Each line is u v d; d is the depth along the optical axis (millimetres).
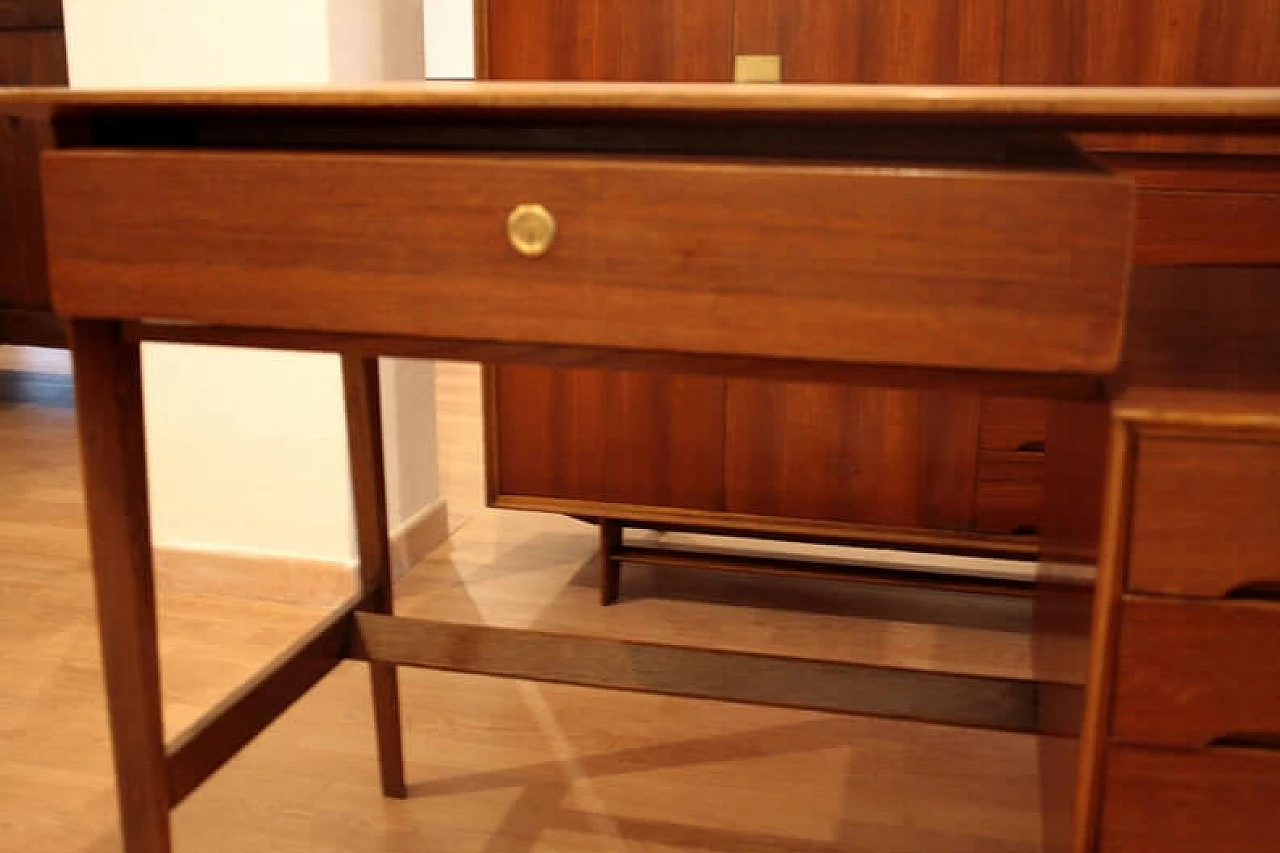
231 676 1797
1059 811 979
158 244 817
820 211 716
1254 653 768
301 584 2068
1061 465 1122
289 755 1582
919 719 1193
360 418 1350
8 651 1867
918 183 701
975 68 1678
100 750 1579
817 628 2020
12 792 1479
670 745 1627
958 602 2143
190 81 1910
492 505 2020
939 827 1439
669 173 728
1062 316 706
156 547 2125
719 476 1914
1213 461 743
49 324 3018
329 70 1871
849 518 1874
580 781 1530
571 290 758
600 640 1257
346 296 793
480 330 779
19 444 3072
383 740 1457
